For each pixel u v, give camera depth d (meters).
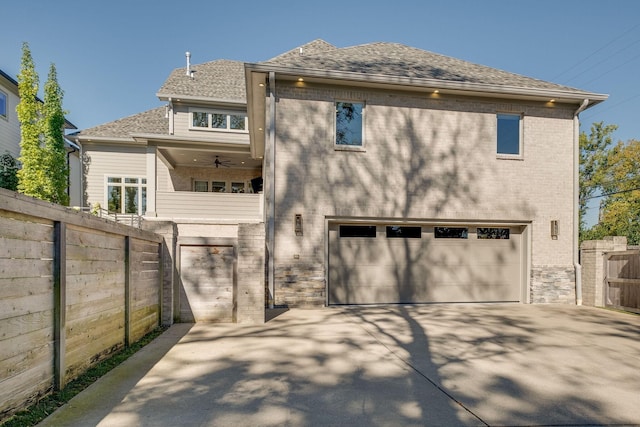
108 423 2.97
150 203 12.70
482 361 4.80
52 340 3.36
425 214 9.77
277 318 7.60
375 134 9.66
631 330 6.74
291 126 9.25
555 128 10.64
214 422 3.04
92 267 4.16
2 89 14.70
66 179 15.36
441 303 9.84
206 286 7.10
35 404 3.09
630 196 27.62
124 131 15.91
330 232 9.46
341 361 4.72
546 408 3.43
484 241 10.20
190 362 4.59
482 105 10.23
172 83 15.98
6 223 2.70
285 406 3.37
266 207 9.48
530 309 9.16
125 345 5.11
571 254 10.46
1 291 2.64
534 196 10.38
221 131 15.38
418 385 3.94
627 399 3.66
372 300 9.53
